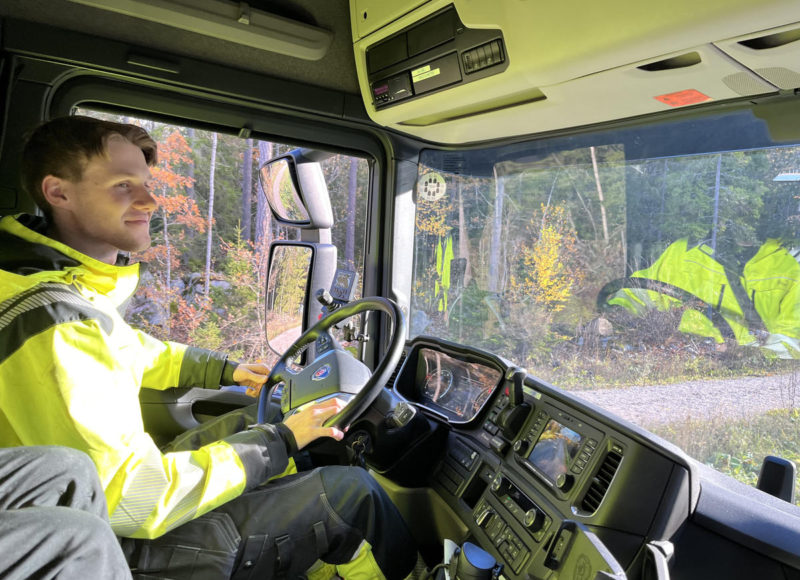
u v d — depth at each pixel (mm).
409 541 1604
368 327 2586
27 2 1723
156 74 1935
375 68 2115
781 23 1154
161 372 1848
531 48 1563
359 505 1493
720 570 1241
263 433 1351
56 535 617
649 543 1185
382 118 2252
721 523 1234
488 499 1550
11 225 1171
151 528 1139
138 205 1295
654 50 1353
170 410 2088
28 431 1052
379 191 2555
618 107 1764
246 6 1892
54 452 750
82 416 1054
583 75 1562
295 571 1453
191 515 1189
